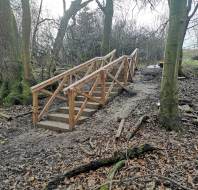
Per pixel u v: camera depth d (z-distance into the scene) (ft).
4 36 35.29
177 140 18.93
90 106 27.76
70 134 22.82
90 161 16.98
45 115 27.45
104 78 27.89
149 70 44.78
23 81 34.73
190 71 46.85
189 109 25.14
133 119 23.39
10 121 27.27
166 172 14.67
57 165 17.57
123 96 30.86
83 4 45.73
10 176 16.80
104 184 13.85
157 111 24.45
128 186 13.64
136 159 16.40
